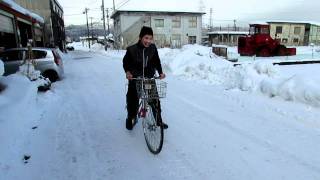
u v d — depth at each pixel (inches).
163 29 2082.9
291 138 193.8
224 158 169.3
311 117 229.6
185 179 148.6
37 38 1304.1
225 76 406.6
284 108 256.4
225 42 2662.4
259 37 1019.9
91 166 164.6
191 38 2140.7
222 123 228.8
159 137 173.6
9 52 459.5
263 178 146.9
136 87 185.6
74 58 1218.6
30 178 151.1
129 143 196.4
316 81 272.7
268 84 307.4
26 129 219.8
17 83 288.8
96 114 267.0
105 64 822.5
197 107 279.3
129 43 2063.2
